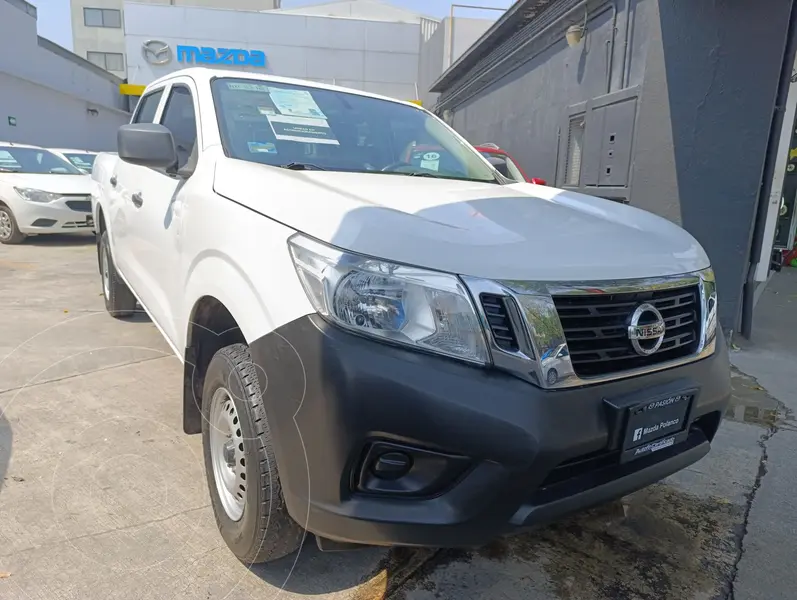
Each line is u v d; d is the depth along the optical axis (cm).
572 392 166
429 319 159
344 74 2266
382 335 158
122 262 381
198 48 2225
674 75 497
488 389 156
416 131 324
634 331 180
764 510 268
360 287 159
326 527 164
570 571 225
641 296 185
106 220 430
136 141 249
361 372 154
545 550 237
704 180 498
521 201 241
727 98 480
